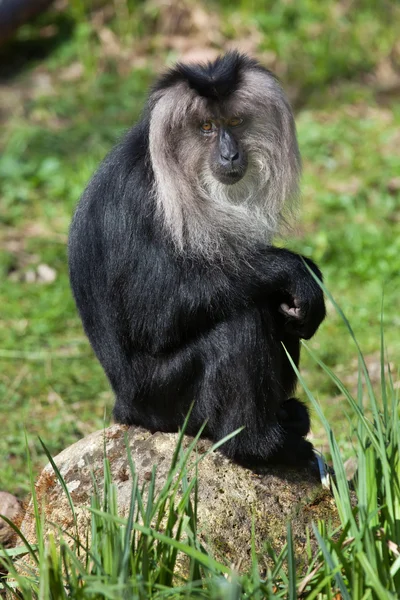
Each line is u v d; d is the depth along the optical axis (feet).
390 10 95.40
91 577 23.17
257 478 31.42
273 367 31.81
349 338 53.83
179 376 31.96
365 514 24.23
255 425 31.42
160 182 30.94
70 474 31.99
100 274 32.30
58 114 83.56
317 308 32.45
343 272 60.80
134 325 31.96
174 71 33.68
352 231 64.54
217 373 31.42
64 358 53.93
